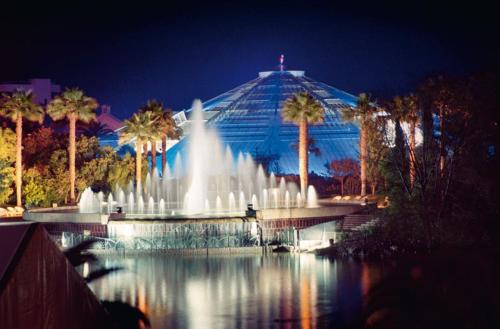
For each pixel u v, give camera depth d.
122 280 42.44
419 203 55.44
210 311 33.38
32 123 107.00
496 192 51.97
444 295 29.80
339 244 53.59
